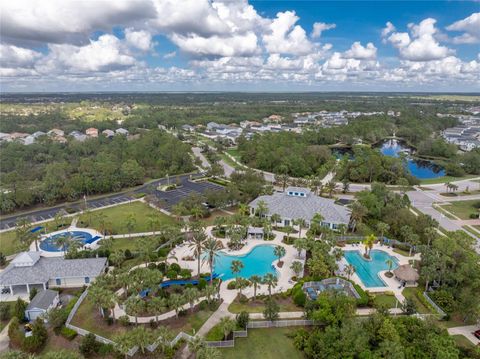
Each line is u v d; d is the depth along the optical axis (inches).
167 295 2847.0
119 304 2691.9
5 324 2603.3
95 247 3801.7
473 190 6195.9
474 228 4407.0
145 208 5152.6
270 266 3430.1
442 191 6136.8
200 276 3174.2
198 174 7313.0
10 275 2970.0
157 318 2488.9
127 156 7800.2
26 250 3651.6
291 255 3634.4
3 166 7071.9
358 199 4771.2
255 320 2566.4
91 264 3181.6
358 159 7037.4
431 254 3174.2
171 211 4904.0
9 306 2701.8
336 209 4404.5
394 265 3437.5
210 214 4832.7
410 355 2064.5
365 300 2746.1
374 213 4382.4
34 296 2839.6
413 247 3678.6
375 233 4111.7
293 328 2517.2
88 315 2625.5
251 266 3430.1
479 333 2380.7
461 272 2898.6
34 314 2620.6
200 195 5172.2
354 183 6673.2
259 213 4532.5
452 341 2110.0
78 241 3553.2
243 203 5162.4
